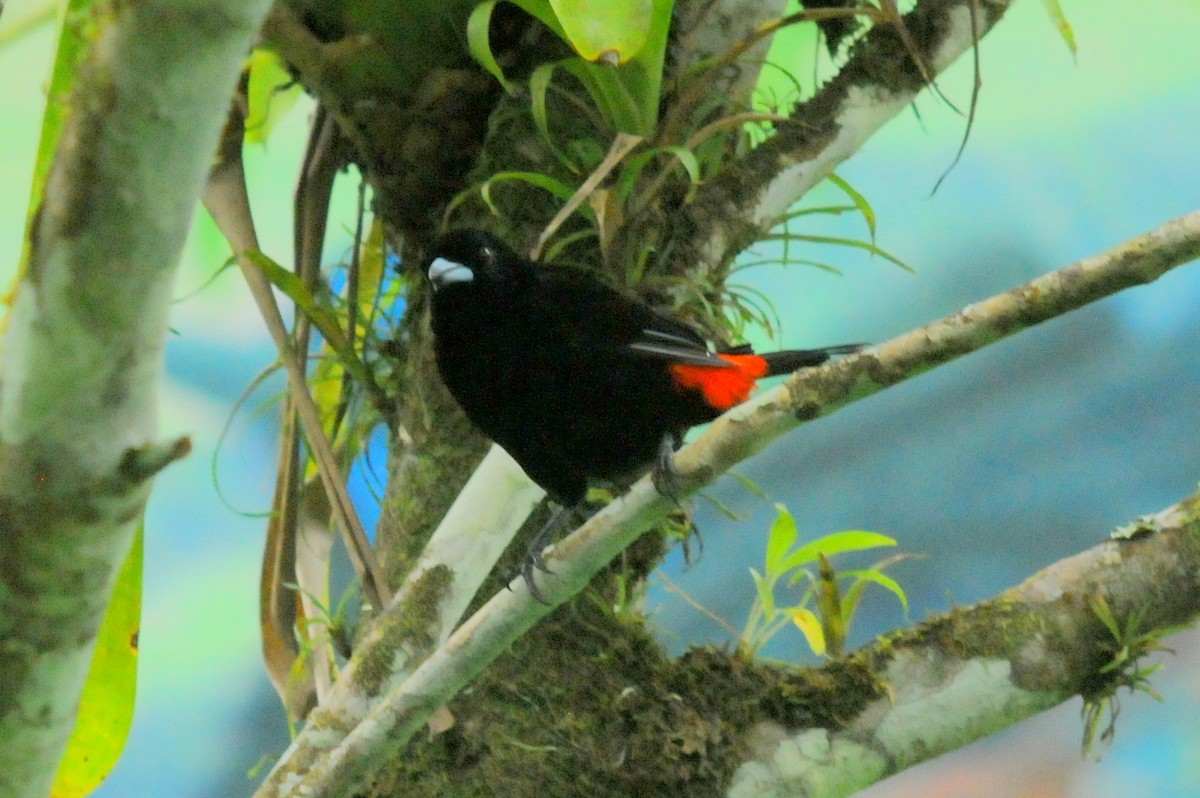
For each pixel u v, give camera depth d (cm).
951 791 780
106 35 535
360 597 620
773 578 616
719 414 620
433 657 605
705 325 621
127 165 551
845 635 616
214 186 616
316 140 621
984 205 823
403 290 623
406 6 617
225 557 816
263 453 793
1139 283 601
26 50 605
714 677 612
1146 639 612
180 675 824
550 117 618
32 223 572
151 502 794
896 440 857
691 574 795
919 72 620
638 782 611
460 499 615
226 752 825
